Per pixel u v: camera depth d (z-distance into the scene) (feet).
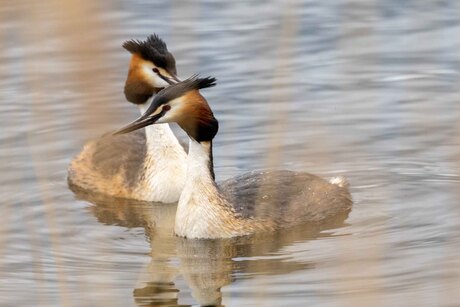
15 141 56.08
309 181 49.60
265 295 39.58
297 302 38.68
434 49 66.33
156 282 41.52
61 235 46.96
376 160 53.52
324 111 58.13
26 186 51.85
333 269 41.96
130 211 51.06
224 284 41.19
